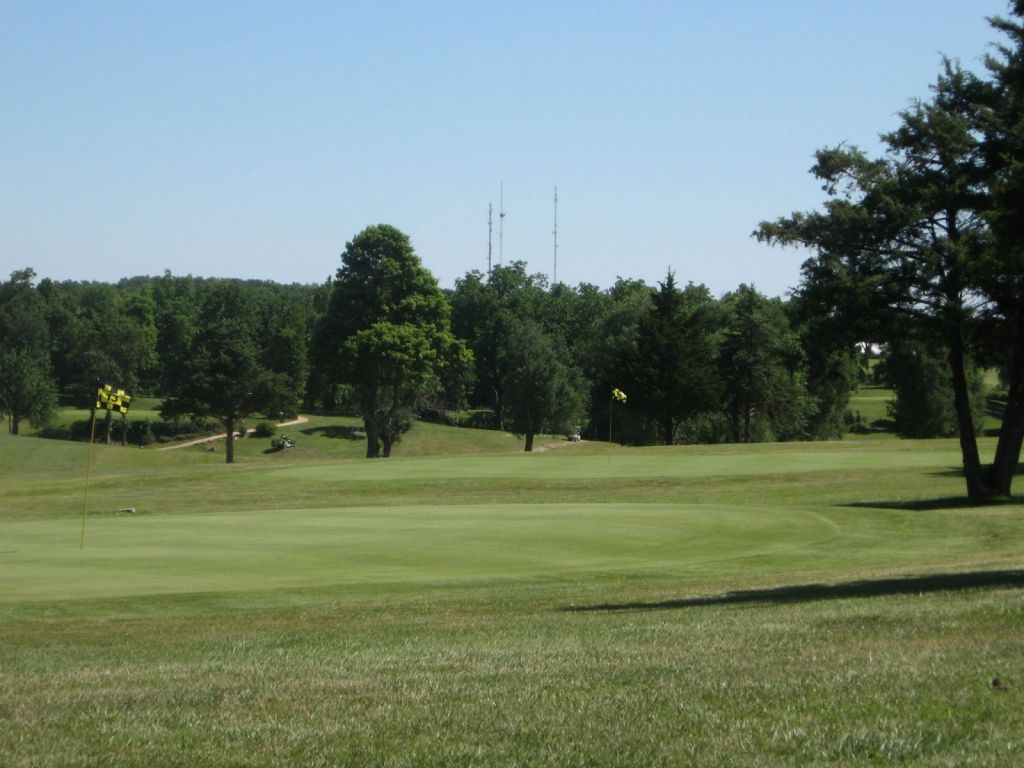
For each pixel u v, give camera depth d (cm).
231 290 13362
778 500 3616
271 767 648
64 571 1991
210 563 2086
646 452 5322
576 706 772
